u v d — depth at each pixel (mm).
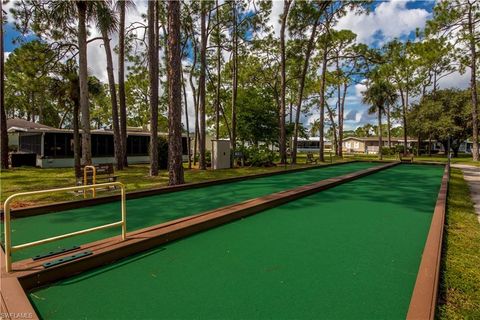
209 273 3049
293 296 2596
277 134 23672
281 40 18547
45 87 12945
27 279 2668
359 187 9156
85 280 2885
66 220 5059
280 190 8555
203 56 15867
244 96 23359
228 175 12148
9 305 2219
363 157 31547
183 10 16125
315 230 4562
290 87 26672
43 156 16359
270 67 23469
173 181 8914
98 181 8625
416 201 6883
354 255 3551
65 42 12914
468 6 18781
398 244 3941
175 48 9133
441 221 4566
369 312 2352
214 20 17641
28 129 16859
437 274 2703
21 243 3879
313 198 7211
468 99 30078
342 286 2781
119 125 16828
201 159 15617
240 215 5219
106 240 3598
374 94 27094
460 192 8047
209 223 4586
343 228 4672
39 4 11547
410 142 50281
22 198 6605
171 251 3658
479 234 4355
